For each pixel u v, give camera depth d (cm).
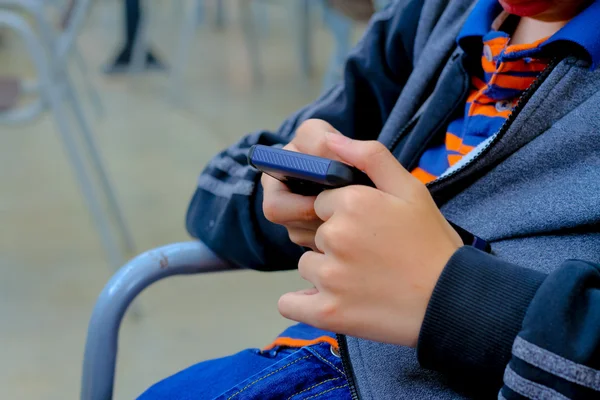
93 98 295
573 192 47
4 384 140
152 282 64
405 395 46
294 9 372
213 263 66
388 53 75
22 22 155
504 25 59
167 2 519
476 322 40
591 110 47
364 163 43
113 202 188
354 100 77
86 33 450
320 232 42
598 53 47
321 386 54
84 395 64
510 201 50
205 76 358
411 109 68
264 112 305
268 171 45
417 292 41
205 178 68
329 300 42
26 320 160
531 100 49
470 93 61
